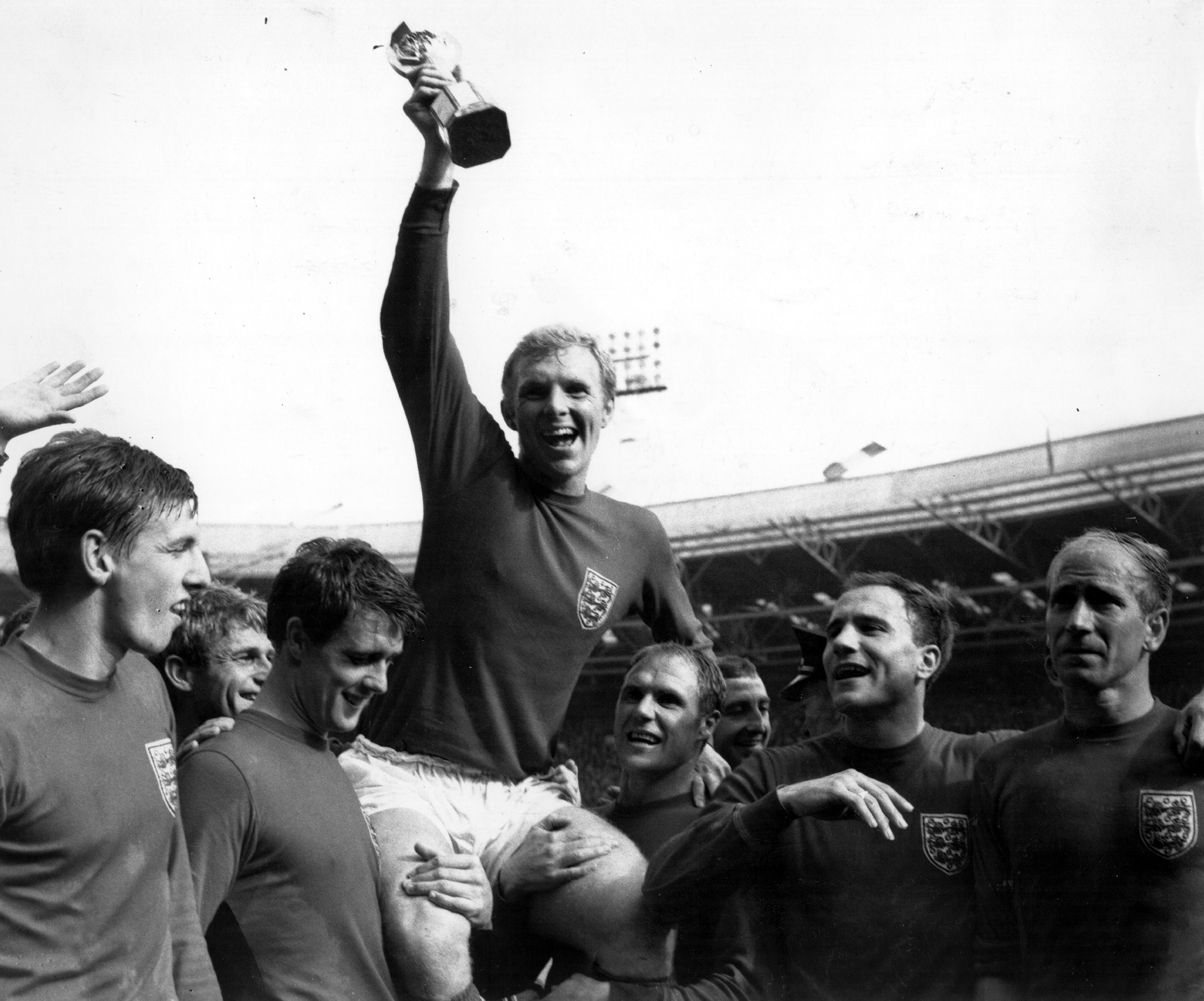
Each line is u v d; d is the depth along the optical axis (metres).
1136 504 13.86
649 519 3.49
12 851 2.03
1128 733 2.96
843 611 3.18
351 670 2.61
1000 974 2.91
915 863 3.02
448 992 2.76
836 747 3.20
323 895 2.49
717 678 3.38
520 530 3.26
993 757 3.06
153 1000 2.14
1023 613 15.62
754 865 2.92
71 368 2.52
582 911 2.99
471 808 3.09
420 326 3.30
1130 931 2.83
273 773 2.51
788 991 3.04
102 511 2.17
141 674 2.36
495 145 3.15
